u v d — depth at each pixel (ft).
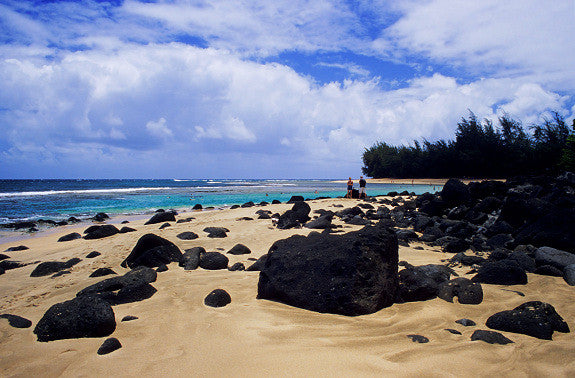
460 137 243.60
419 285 15.99
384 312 14.29
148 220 53.11
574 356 10.16
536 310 12.48
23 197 115.24
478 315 14.12
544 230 25.12
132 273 18.58
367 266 14.69
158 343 11.28
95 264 24.44
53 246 35.01
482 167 224.53
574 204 29.81
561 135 174.40
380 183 232.94
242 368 9.36
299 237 18.93
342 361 9.68
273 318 13.35
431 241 32.27
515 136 214.69
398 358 9.97
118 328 12.75
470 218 36.73
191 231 36.04
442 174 260.62
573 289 17.19
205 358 10.03
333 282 14.53
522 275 18.22
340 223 41.29
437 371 9.23
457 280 16.72
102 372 9.48
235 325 12.54
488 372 9.26
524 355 10.25
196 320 13.25
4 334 12.36
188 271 21.93
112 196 118.52
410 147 299.58
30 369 9.84
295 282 15.46
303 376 8.89
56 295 17.83
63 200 101.24
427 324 12.99
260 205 70.03
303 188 186.50
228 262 24.02
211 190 163.43
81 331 11.96
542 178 44.21
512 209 31.89
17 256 30.45
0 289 19.69
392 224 38.83
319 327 12.46
